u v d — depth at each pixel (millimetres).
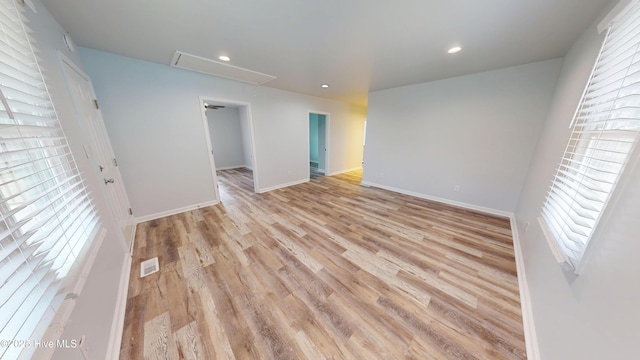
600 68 1140
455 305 1479
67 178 1094
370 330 1292
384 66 2654
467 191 3338
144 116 2598
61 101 1309
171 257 2018
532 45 2008
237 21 1610
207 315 1390
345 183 4918
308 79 3279
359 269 1862
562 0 1311
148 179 2754
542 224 1520
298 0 1352
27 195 880
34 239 756
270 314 1401
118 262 1636
